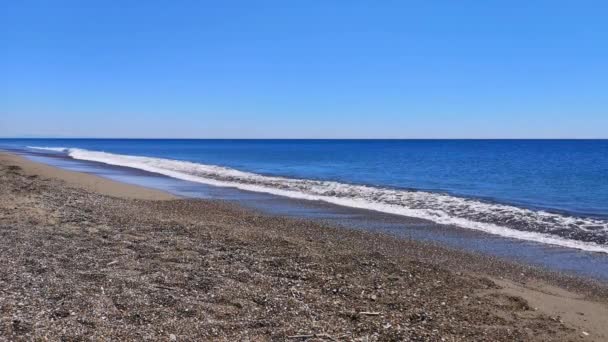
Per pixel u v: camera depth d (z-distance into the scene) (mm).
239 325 5754
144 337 5250
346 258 9367
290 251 9711
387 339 5637
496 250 11516
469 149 112750
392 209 17531
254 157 66438
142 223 12055
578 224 14703
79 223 11508
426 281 8133
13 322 5316
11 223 10961
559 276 9469
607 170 40250
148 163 43000
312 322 6000
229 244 10117
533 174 35906
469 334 5969
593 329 6477
